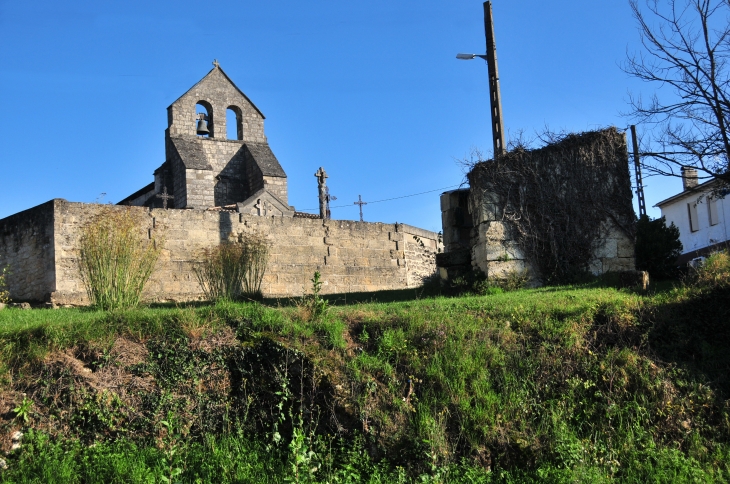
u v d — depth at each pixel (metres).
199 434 9.78
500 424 9.63
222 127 37.03
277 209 33.50
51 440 9.39
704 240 28.31
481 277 16.92
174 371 10.42
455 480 8.83
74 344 10.70
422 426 9.43
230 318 11.41
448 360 10.54
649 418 9.87
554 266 16.88
